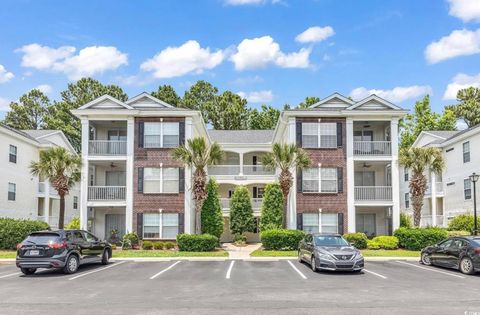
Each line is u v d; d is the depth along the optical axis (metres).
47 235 17.47
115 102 30.73
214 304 11.04
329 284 14.48
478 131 33.97
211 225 30.70
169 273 17.50
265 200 30.88
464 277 16.44
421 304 11.08
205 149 28.53
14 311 10.33
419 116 55.69
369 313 10.02
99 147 31.36
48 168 27.89
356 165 32.56
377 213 32.50
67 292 13.02
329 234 19.77
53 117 57.75
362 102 30.78
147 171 30.45
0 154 34.16
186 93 64.25
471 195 35.22
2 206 34.31
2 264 21.80
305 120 30.81
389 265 20.58
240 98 61.97
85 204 30.14
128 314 9.95
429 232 26.81
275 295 12.33
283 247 27.08
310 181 30.38
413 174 29.27
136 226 29.94
